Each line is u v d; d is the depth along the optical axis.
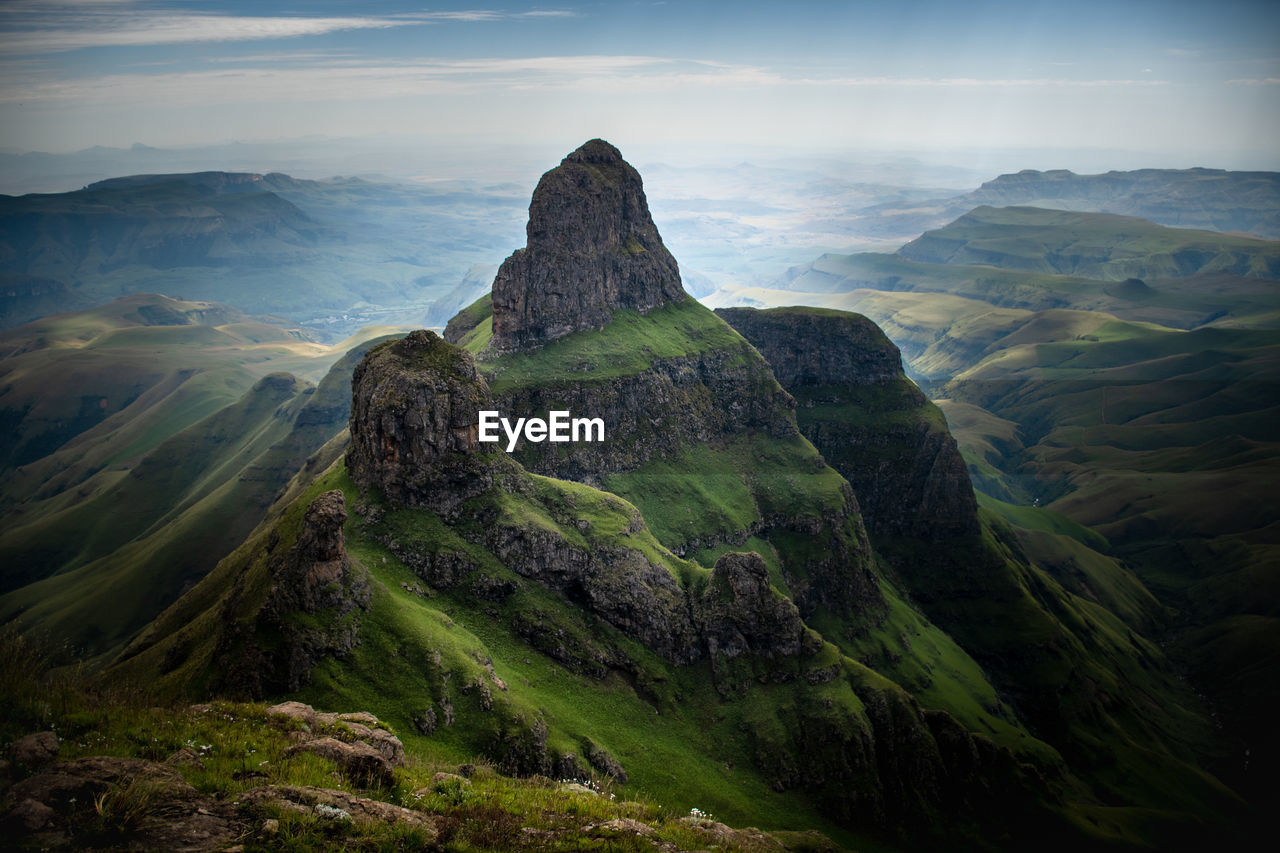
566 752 150.25
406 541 176.88
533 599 183.38
